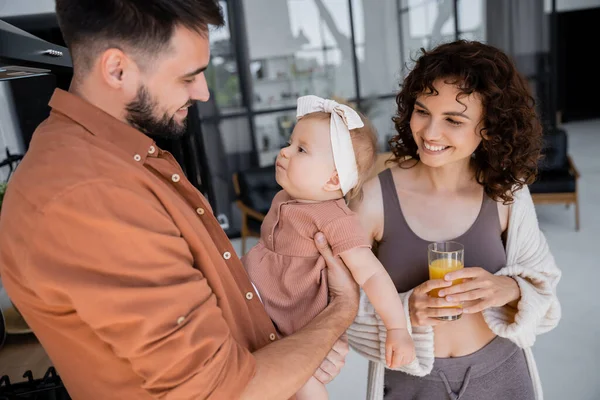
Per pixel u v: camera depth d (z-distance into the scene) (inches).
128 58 33.8
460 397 55.8
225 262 41.5
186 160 109.6
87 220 30.6
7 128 84.1
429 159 52.6
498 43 279.7
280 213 51.4
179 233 34.9
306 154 50.1
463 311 51.5
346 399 112.4
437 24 277.4
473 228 56.1
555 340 126.9
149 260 31.9
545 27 276.5
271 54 260.8
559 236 193.0
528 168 54.2
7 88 83.0
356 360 127.9
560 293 148.8
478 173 56.6
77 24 33.2
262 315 44.2
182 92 36.6
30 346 63.6
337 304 46.3
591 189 250.1
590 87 472.1
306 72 269.7
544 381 112.1
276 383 36.0
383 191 57.8
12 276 32.6
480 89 49.1
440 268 50.8
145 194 33.5
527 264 57.1
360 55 275.1
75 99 35.5
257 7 254.7
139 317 30.9
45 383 51.5
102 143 35.0
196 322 32.5
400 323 48.8
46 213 30.3
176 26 33.6
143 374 32.0
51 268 30.6
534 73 281.6
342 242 47.4
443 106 49.8
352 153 50.2
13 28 40.1
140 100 35.3
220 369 33.0
